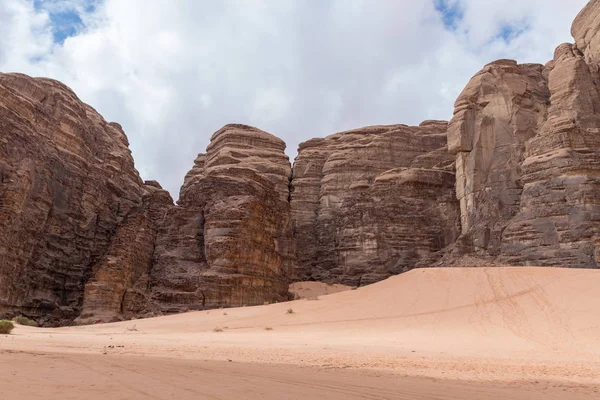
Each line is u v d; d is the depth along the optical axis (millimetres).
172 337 25484
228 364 12500
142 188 81062
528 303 32188
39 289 51000
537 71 76438
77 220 60094
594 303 29359
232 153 95375
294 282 75750
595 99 60250
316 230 90125
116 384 8383
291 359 14523
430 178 82062
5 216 45344
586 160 53719
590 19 66438
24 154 51125
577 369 13492
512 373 12414
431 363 14281
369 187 90688
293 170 101250
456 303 34344
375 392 8469
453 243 73125
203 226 58656
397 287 40938
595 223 50438
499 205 62281
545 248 52094
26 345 17578
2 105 49906
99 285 46906
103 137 72938
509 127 66812
